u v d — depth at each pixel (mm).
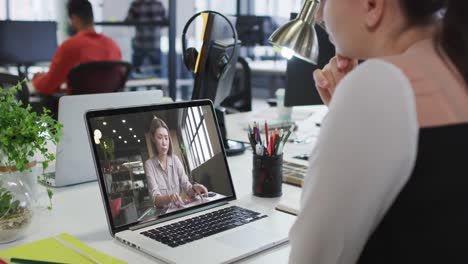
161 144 1311
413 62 711
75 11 4113
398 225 698
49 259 1048
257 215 1311
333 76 1130
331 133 687
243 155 1990
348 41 807
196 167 1368
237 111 3016
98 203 1422
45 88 4047
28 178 1194
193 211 1321
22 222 1140
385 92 660
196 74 1883
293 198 1413
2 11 5805
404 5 731
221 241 1139
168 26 5711
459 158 667
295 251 750
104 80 3752
